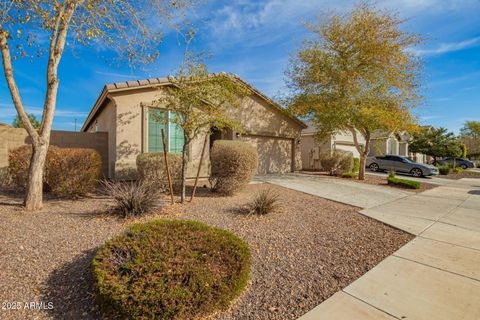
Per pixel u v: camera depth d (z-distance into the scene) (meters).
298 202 6.84
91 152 6.66
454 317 2.34
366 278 3.06
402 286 2.88
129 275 2.40
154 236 2.96
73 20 5.65
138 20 6.28
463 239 4.41
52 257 3.18
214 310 2.36
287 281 2.97
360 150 12.71
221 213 5.36
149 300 2.13
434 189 10.61
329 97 11.42
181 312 2.17
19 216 4.66
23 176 6.85
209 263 2.58
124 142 8.62
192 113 5.84
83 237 3.78
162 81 9.06
